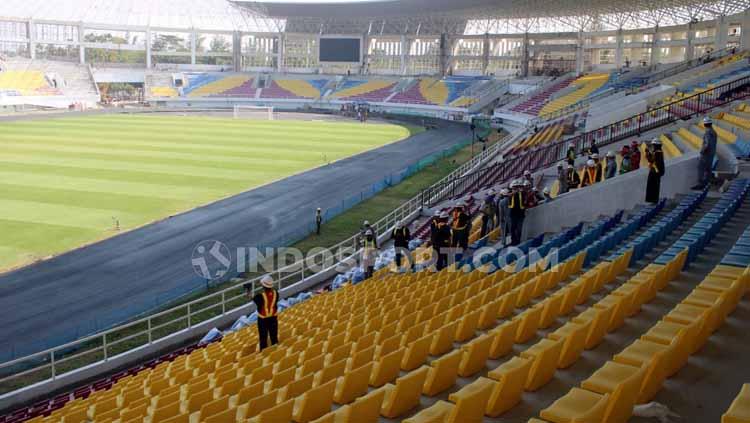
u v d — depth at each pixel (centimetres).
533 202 1997
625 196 2005
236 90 10712
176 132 6744
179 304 2138
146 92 10362
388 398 795
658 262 1220
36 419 1198
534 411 723
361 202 3672
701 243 1341
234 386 1065
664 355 683
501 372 775
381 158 5362
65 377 1602
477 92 9362
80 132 6556
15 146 5469
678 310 905
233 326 1916
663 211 1872
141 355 1762
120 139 6069
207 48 13600
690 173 2047
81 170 4409
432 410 680
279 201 3666
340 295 1841
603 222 1764
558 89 7925
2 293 2223
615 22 8250
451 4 8244
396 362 925
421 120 8938
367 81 10694
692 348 783
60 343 1834
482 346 884
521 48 9619
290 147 5869
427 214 3173
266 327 1395
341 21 10894
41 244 2748
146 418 975
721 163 2247
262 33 11300
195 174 4388
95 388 1536
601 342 905
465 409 636
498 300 1134
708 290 994
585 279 1145
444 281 1653
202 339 1850
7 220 3091
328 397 812
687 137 2773
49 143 5703
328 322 1490
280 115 9306
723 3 6334
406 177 4444
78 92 9794
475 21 10162
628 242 1565
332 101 10356
